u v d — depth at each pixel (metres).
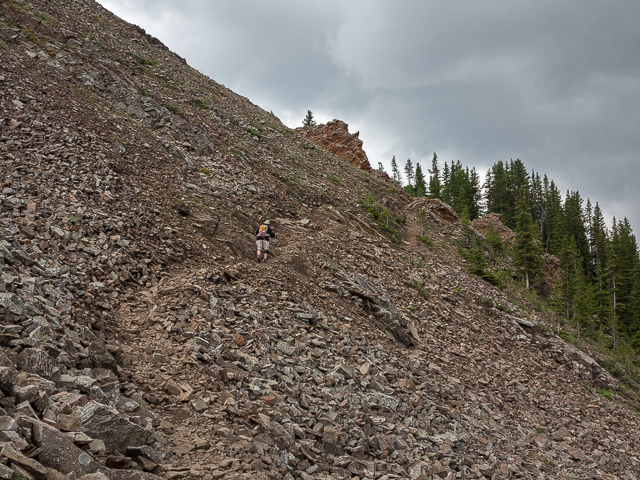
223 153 22.62
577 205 101.06
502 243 53.06
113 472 4.02
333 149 53.97
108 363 6.36
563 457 12.41
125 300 8.91
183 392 6.54
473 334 20.25
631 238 91.25
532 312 33.03
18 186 10.44
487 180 99.12
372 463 7.13
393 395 10.45
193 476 4.73
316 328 11.95
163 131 20.33
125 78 22.30
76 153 13.54
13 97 14.52
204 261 12.44
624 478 12.50
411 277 22.55
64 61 19.62
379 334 14.33
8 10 20.14
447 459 8.65
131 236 11.29
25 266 7.40
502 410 14.15
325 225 22.97
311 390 8.59
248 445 5.66
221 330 9.06
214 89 35.75
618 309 63.09
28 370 4.86
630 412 20.36
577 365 22.81
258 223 18.00
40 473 3.40
